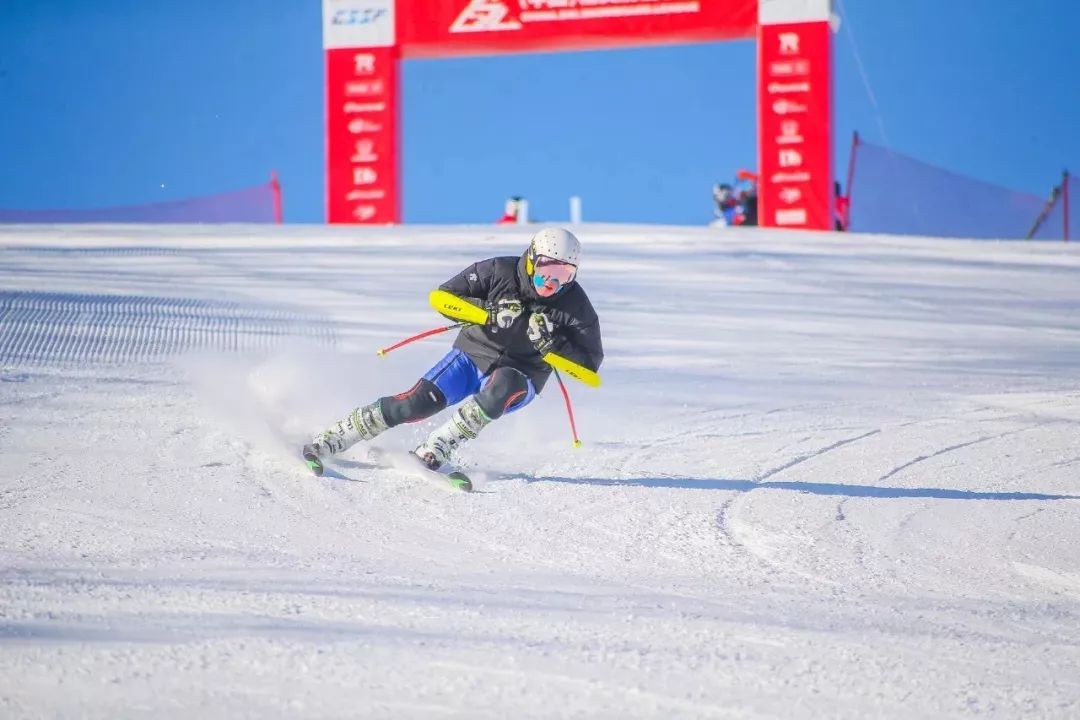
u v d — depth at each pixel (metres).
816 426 28.42
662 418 29.12
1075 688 11.23
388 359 35.34
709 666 11.35
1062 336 45.88
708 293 53.44
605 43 93.94
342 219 97.56
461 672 10.77
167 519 17.83
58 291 44.78
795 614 13.74
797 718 10.09
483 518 18.94
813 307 50.69
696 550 17.34
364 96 96.69
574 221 84.62
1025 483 22.83
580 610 13.43
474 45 95.12
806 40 89.88
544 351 21.06
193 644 11.18
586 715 9.88
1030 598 15.26
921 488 22.22
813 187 90.38
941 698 10.77
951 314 50.19
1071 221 98.69
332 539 17.20
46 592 12.99
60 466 21.30
